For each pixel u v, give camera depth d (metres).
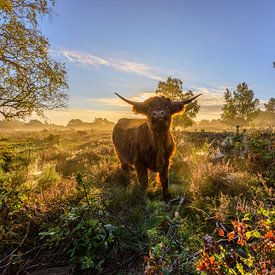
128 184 6.24
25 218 3.25
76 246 2.93
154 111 4.84
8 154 11.22
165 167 5.29
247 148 7.01
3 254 2.87
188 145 11.77
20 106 14.31
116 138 7.95
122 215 4.09
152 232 3.41
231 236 2.38
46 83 14.43
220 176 5.04
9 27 12.81
